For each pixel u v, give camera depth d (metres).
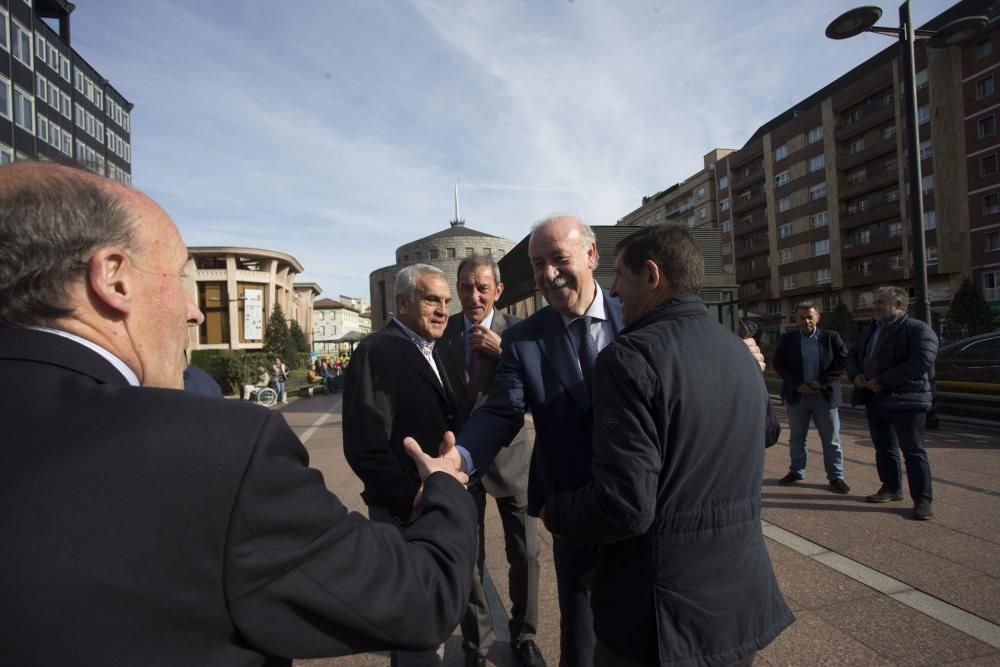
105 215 0.85
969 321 33.09
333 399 20.17
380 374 2.30
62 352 0.79
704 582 1.39
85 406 0.74
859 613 2.87
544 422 2.10
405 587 0.88
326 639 0.81
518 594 2.69
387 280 57.59
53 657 0.63
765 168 55.12
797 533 4.04
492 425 2.04
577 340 2.17
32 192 0.81
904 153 40.69
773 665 2.47
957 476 5.32
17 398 0.73
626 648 1.44
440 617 0.93
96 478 0.68
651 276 1.64
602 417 1.45
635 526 1.35
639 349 1.45
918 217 8.08
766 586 1.48
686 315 1.57
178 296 0.96
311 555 0.79
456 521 1.09
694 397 1.41
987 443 6.79
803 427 5.29
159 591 0.68
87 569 0.65
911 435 4.25
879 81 42.41
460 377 3.00
